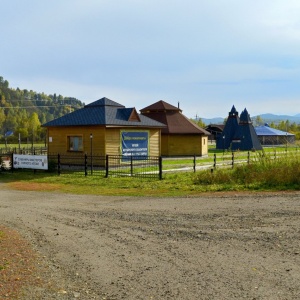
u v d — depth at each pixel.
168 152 40.69
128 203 13.41
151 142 30.44
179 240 8.41
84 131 27.70
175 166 27.00
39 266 6.79
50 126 28.95
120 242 8.36
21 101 182.50
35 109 190.88
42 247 8.02
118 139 27.72
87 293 5.66
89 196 15.48
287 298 5.33
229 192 15.18
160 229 9.41
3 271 6.43
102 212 11.77
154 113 42.94
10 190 17.84
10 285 5.86
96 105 29.34
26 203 13.91
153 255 7.41
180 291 5.67
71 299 5.45
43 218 10.98
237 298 5.38
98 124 26.48
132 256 7.38
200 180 18.33
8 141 88.00
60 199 14.80
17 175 23.52
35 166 24.73
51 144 29.45
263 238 8.35
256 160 21.23
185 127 41.50
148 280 6.14
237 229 9.20
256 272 6.35
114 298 5.48
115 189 17.31
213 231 9.09
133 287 5.87
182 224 9.88
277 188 15.58
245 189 15.70
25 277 6.22
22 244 8.19
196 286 5.84
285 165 18.33
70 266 6.85
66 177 21.83
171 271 6.52
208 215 10.86
